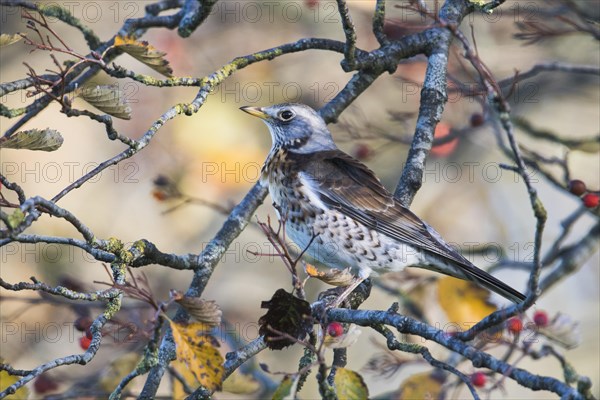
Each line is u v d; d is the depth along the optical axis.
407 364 10.19
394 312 7.92
